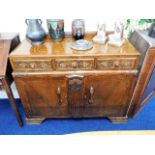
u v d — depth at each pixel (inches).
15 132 58.1
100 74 46.5
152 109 67.9
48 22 49.8
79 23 51.3
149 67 48.2
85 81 48.1
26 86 49.2
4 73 45.3
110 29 57.7
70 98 52.3
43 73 46.0
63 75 46.6
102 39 50.2
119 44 47.7
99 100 53.5
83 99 52.7
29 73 45.9
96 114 58.3
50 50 45.5
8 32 56.5
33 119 59.9
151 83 57.6
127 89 50.8
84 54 43.1
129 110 59.9
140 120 62.7
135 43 52.2
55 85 49.1
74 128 59.6
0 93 72.5
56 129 59.3
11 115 65.9
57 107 55.4
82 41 48.8
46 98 52.6
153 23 49.3
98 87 49.9
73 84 48.0
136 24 56.6
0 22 54.7
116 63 44.9
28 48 46.9
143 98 61.8
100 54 43.1
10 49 48.4
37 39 47.7
